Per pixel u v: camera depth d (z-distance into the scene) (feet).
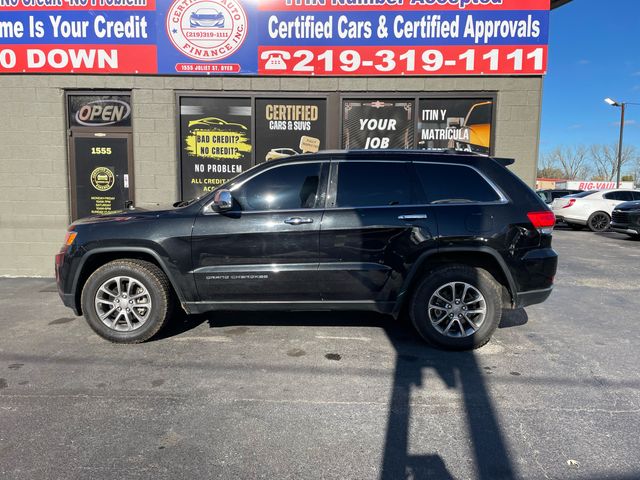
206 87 24.85
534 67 24.04
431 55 24.32
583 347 14.78
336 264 14.07
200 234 14.16
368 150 14.94
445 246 13.92
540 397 11.30
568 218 56.44
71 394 11.41
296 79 24.80
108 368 12.99
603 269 28.40
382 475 8.34
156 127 25.08
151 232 14.25
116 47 24.62
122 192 25.61
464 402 11.06
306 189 14.40
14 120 25.12
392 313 14.48
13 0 24.36
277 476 8.30
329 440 9.45
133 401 11.06
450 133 24.88
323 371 12.84
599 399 11.20
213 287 14.34
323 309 14.56
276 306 14.48
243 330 16.24
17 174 25.40
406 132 24.99
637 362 13.55
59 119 25.11
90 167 25.52
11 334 15.83
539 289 14.21
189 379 12.30
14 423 10.03
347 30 24.35
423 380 12.26
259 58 24.67
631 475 8.29
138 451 9.02
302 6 24.26
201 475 8.30
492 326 14.19
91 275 14.69
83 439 9.42
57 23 24.47
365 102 24.94
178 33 24.52
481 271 14.19
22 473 8.32
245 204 14.35
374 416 10.40
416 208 14.07
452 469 8.50
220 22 24.45
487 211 14.02
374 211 14.05
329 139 25.14
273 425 10.00
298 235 13.99
